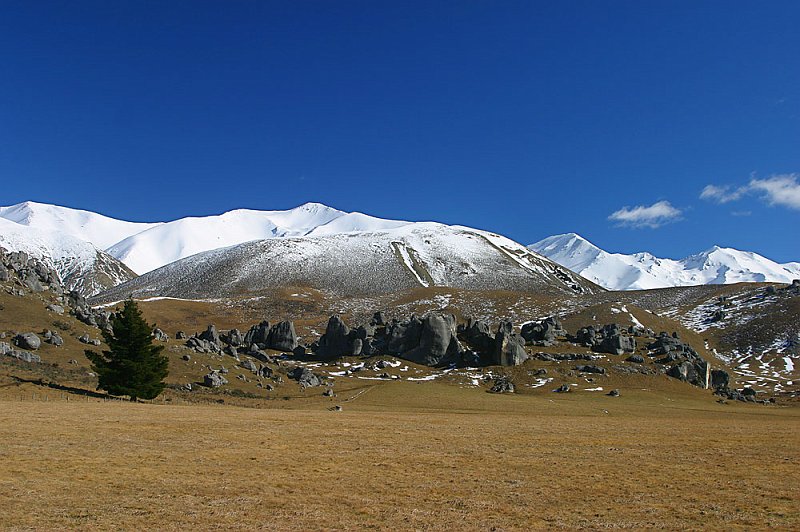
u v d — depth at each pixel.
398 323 166.38
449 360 156.38
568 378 139.00
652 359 153.12
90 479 31.58
